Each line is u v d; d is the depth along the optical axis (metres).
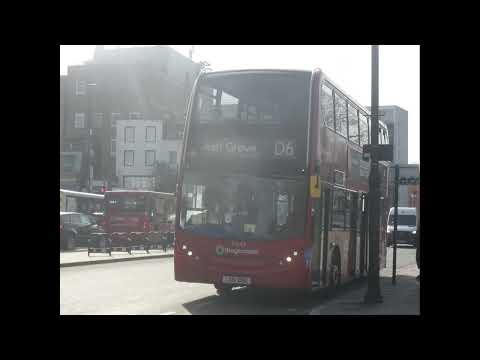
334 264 16.56
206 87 14.89
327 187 15.32
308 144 14.22
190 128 14.84
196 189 14.61
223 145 14.57
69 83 102.06
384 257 24.05
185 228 14.53
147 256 30.69
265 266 14.03
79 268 23.91
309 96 14.35
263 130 14.41
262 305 14.86
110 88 100.56
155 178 89.94
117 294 15.96
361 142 19.39
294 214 14.06
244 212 14.27
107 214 39.38
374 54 15.05
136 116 98.81
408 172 23.36
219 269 14.20
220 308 14.06
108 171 98.31
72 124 101.38
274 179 14.23
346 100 17.30
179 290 17.36
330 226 15.75
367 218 20.30
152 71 99.62
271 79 14.58
